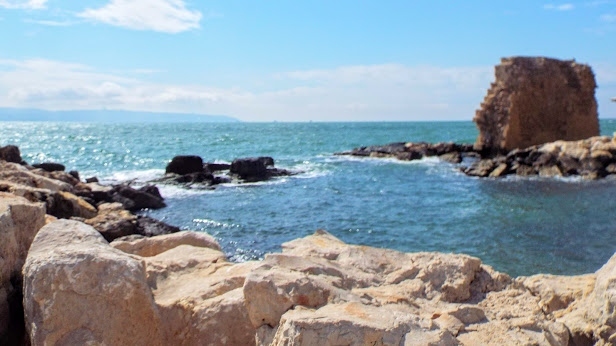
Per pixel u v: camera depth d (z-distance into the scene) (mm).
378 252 6008
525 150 38812
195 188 29234
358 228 19438
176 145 67750
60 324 4473
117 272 4715
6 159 27172
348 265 5723
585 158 34500
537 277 6219
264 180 32906
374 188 29688
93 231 5445
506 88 44188
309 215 21828
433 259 5688
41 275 4527
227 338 5137
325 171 38344
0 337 5133
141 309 4777
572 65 45531
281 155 54281
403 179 33812
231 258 15352
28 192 14500
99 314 4582
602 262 14727
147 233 15695
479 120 46250
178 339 5223
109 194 22203
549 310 5672
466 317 4781
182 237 7688
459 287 5242
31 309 4566
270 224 20047
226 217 21344
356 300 4543
